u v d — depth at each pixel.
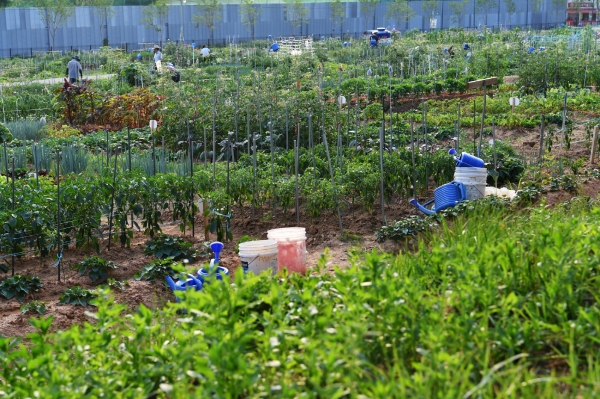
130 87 30.52
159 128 18.92
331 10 72.50
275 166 13.48
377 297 5.63
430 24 73.75
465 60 35.78
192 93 19.98
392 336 5.28
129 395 4.95
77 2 65.75
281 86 24.81
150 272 9.67
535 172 13.88
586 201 10.52
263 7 71.12
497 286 5.95
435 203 11.42
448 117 21.91
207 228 11.33
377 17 75.81
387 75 31.33
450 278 5.92
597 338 4.96
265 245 8.50
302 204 12.88
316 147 15.22
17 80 34.81
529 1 80.88
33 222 9.85
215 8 66.56
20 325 8.21
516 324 5.29
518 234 7.40
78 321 8.42
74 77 29.55
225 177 12.45
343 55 42.50
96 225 10.64
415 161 13.59
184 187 11.30
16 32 61.41
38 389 5.04
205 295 5.64
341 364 4.80
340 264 9.59
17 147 17.44
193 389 5.20
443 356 4.60
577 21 84.94
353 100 24.84
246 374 4.66
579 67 28.42
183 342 5.23
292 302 6.01
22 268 10.16
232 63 43.34
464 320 5.24
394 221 11.50
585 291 5.95
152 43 65.25
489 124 21.27
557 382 4.83
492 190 12.15
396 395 4.37
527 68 28.02
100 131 20.47
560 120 21.52
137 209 10.90
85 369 5.35
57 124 22.55
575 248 6.32
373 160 12.86
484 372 4.62
